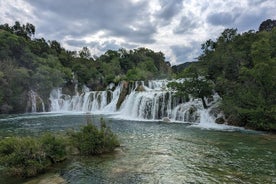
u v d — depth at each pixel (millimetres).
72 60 89562
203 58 36344
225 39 38344
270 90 24234
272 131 23094
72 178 10734
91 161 13211
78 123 30719
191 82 31172
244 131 23375
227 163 13000
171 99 34625
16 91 46031
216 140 19141
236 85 28125
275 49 28344
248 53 31156
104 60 111562
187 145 17391
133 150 15828
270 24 53656
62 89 60219
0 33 56750
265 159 13750
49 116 39969
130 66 103438
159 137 20531
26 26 96812
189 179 10602
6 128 26609
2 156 11406
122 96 47594
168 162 13148
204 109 31219
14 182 10375
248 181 10320
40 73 52906
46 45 86312
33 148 11742
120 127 26562
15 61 53031
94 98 51125
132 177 10836
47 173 11422
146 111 36156
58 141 13352
